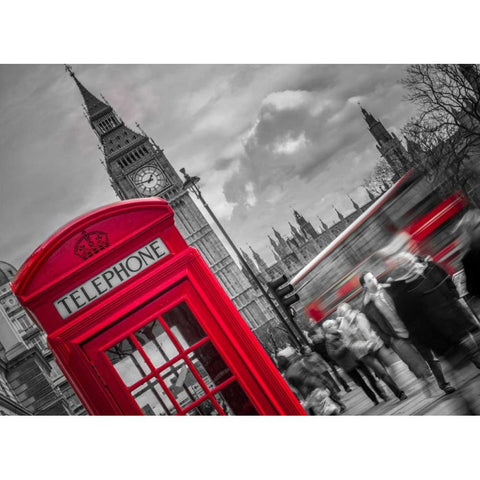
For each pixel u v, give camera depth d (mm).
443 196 13609
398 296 12391
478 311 12055
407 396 11484
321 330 12961
